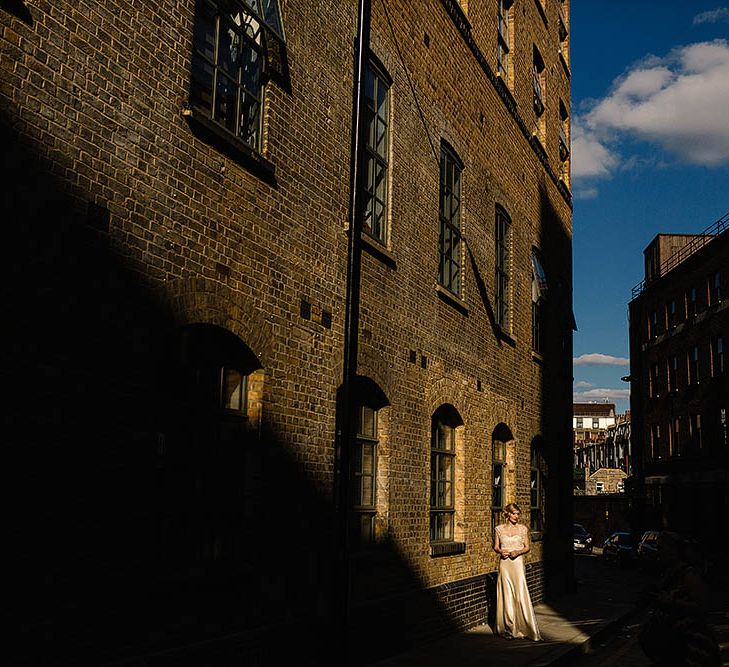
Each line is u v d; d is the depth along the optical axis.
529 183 17.94
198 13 6.91
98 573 5.39
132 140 5.90
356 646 9.02
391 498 10.16
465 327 13.31
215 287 6.76
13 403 4.84
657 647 5.74
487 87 15.01
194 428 6.62
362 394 9.80
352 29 9.55
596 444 109.25
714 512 39.50
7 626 4.73
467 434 13.16
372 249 9.80
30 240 5.01
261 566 7.28
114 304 5.66
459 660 9.80
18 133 4.95
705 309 41.75
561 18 22.20
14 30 4.95
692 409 43.06
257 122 7.69
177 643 6.16
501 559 12.01
